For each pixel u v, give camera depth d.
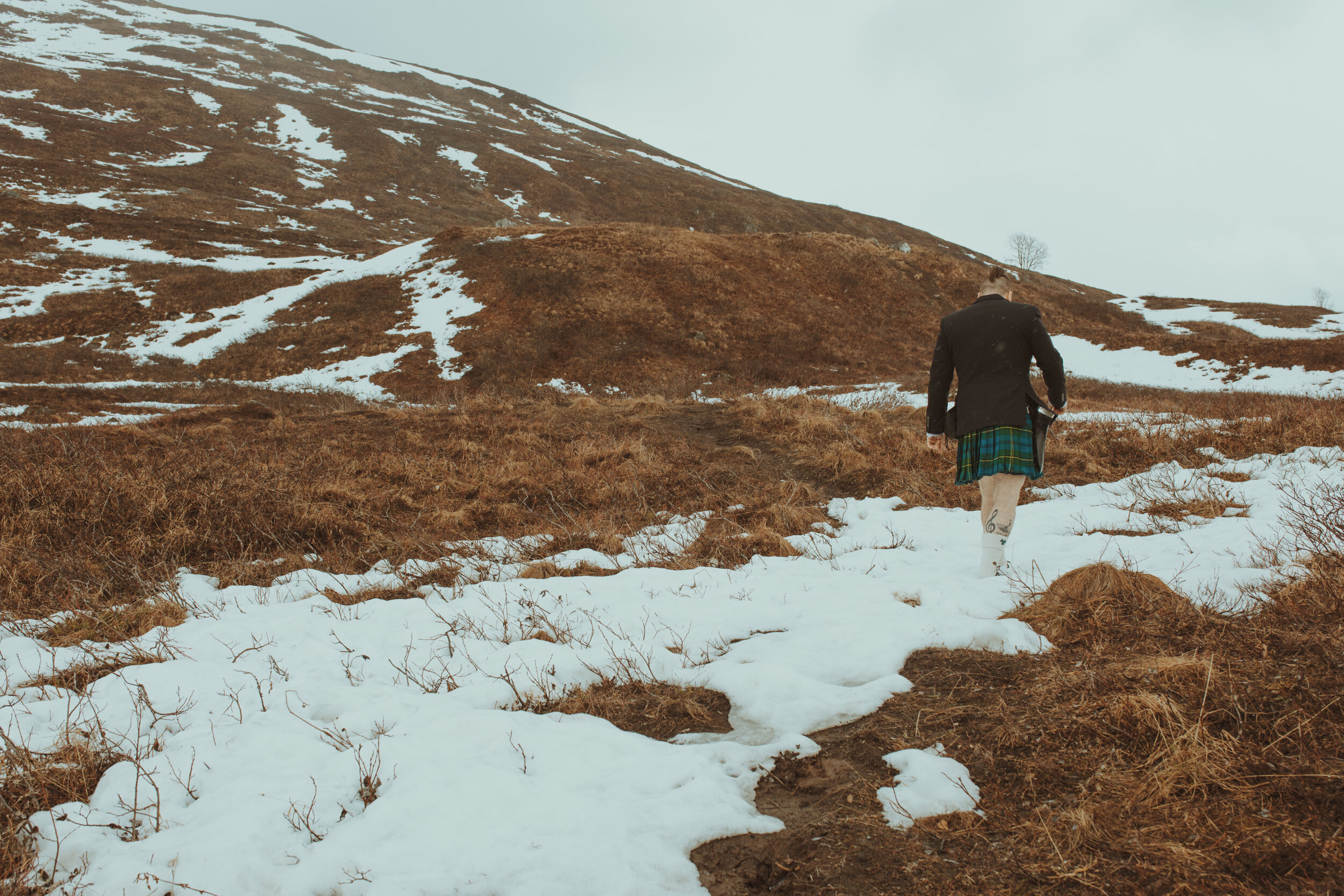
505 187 74.56
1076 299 48.03
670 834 2.02
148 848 2.05
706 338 33.31
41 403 20.98
